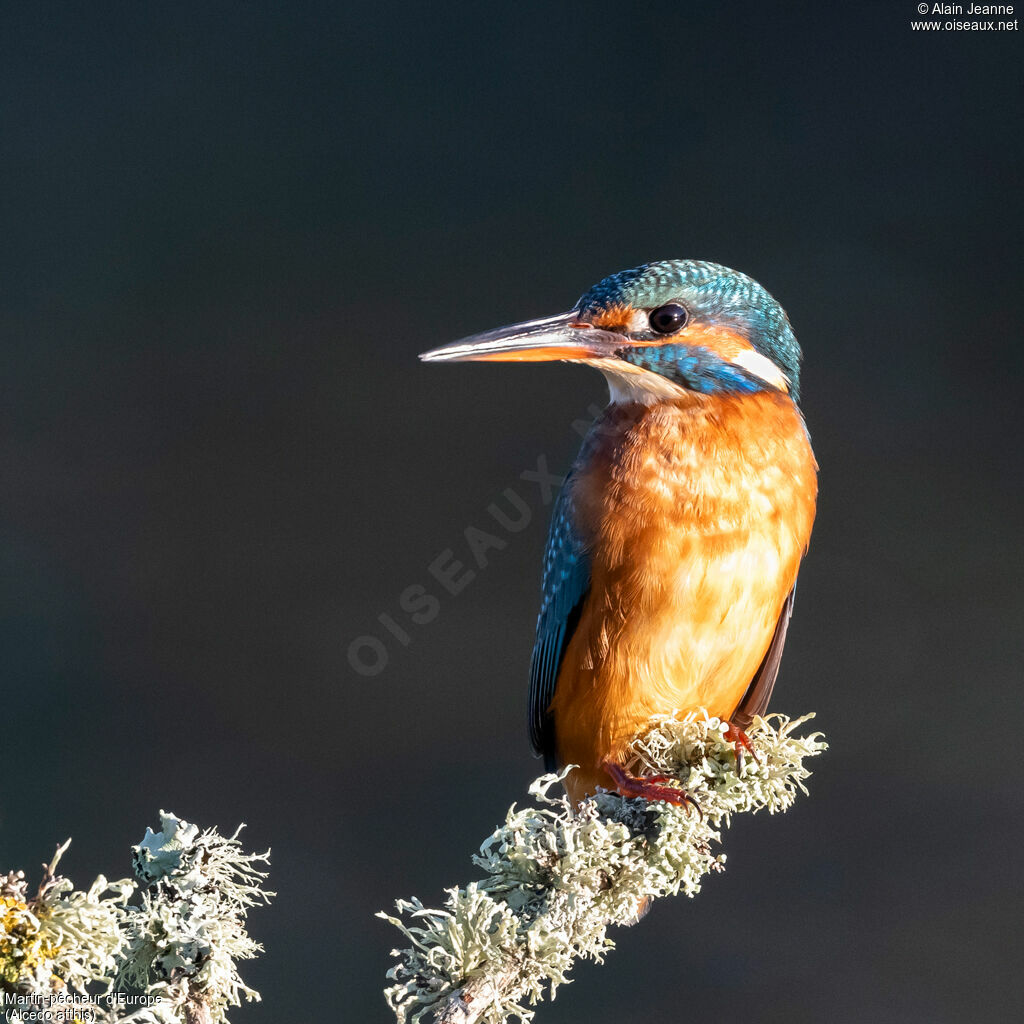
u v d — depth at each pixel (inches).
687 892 237.0
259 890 235.5
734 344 239.8
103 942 233.9
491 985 235.3
